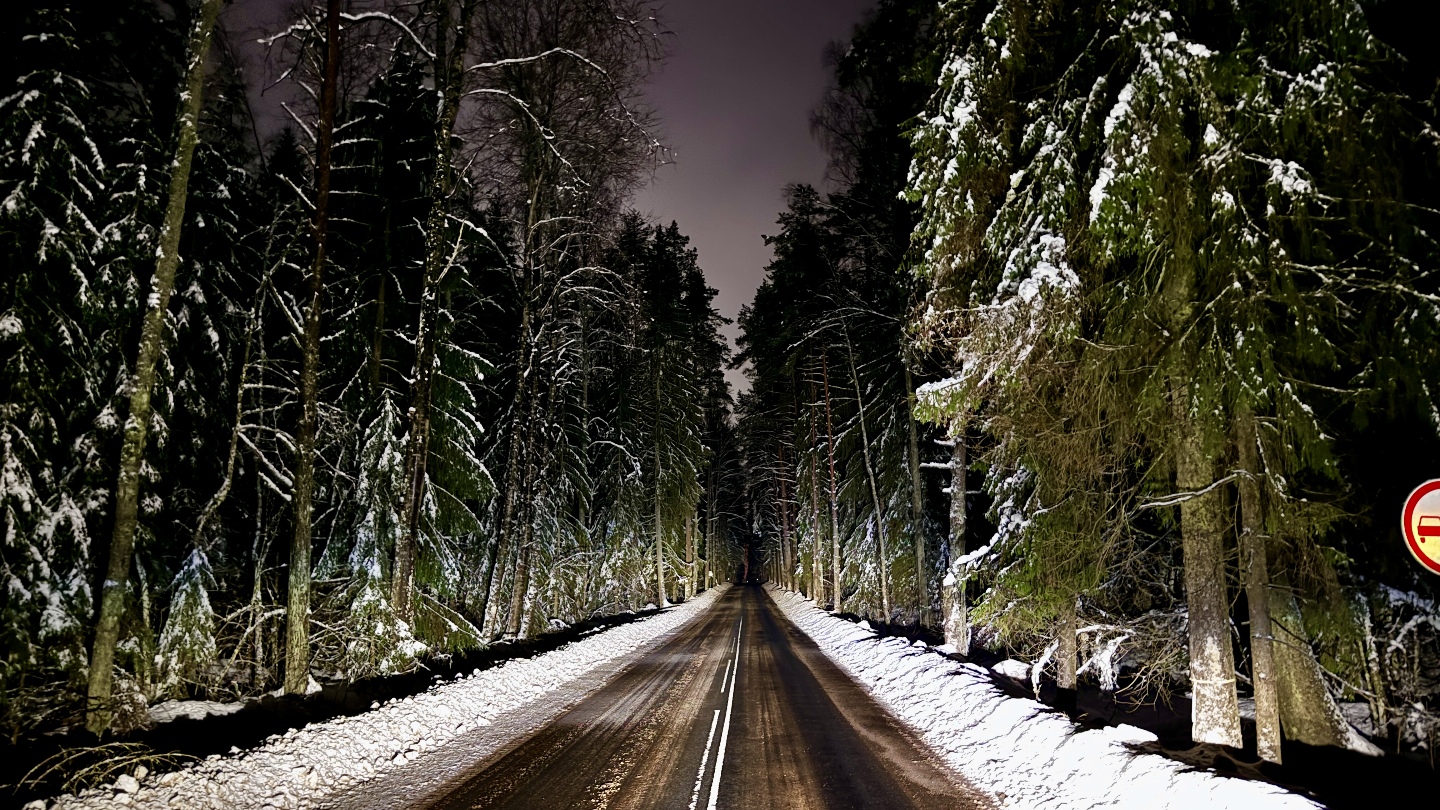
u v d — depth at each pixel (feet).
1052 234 26.78
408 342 50.57
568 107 60.23
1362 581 26.81
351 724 30.63
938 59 33.27
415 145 53.42
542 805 22.93
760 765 27.91
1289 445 23.44
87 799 20.56
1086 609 39.86
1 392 29.71
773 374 116.47
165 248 30.17
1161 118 22.34
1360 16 20.48
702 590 221.66
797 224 76.02
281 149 49.37
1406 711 26.45
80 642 30.81
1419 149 22.25
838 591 114.01
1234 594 29.99
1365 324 22.82
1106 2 24.63
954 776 26.61
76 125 31.55
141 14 35.55
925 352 35.06
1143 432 28.09
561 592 92.27
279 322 50.03
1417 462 24.91
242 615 44.47
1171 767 20.66
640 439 133.69
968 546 68.08
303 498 39.70
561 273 70.23
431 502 53.72
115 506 29.12
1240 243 22.21
